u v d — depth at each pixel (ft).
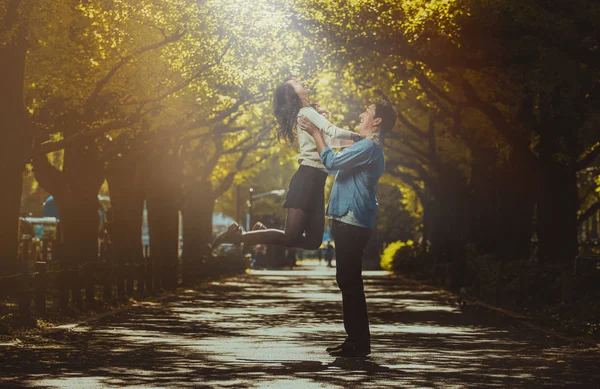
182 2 96.32
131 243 145.89
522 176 128.36
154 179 166.91
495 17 89.30
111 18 95.66
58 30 96.07
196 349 60.03
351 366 49.62
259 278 227.20
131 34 98.53
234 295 140.67
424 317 95.35
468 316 96.99
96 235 123.34
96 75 101.35
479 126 153.99
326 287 173.47
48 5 90.38
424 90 147.23
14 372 47.24
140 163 146.72
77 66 97.55
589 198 246.68
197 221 207.21
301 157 45.91
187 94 119.85
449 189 189.88
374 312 103.76
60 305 85.56
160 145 143.33
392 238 359.87
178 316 93.30
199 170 203.62
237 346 62.34
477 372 48.60
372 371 47.70
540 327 80.48
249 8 103.19
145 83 106.63
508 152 144.87
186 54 104.99
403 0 101.76
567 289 89.15
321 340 67.31
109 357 54.80
